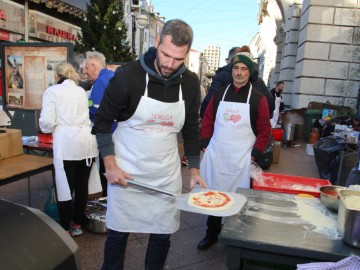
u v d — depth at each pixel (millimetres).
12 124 5773
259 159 2848
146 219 2068
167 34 1693
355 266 1229
